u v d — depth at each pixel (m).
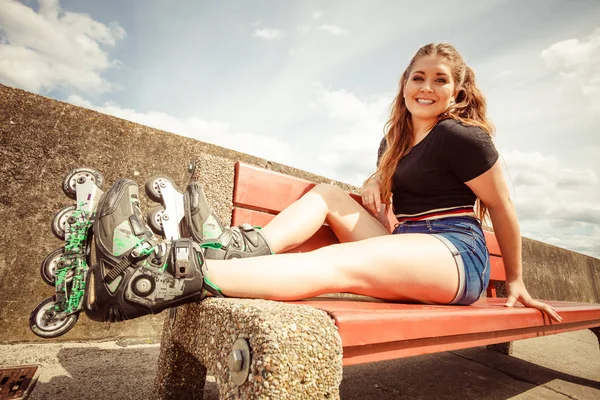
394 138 1.60
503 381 1.93
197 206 1.02
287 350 0.55
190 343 0.87
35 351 1.77
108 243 0.77
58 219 0.88
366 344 0.68
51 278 0.84
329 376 0.59
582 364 2.59
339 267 0.92
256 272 0.83
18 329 1.94
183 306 0.98
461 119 1.22
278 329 0.56
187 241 0.82
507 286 1.33
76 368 1.54
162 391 1.08
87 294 0.77
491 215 1.23
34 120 2.13
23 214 2.04
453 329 0.88
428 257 1.05
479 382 1.86
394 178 1.41
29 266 2.02
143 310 0.77
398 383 1.72
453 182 1.23
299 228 1.21
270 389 0.52
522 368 2.25
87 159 2.26
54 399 1.18
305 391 0.55
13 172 2.04
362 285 0.97
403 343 0.78
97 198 0.91
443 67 1.36
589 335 4.23
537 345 3.22
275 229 1.18
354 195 1.73
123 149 2.41
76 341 2.05
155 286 0.76
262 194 1.50
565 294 7.29
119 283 0.75
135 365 1.64
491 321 1.01
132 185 0.89
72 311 0.80
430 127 1.41
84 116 2.30
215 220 1.05
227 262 0.86
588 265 8.79
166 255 0.80
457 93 1.42
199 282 0.80
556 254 7.43
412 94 1.41
